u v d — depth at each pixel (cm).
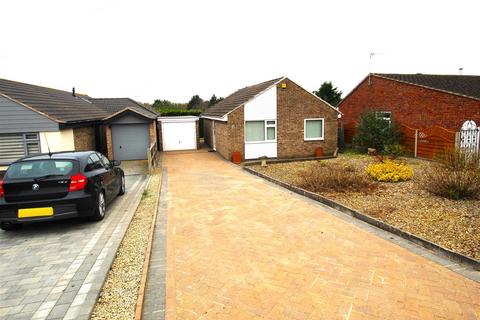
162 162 1777
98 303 420
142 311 402
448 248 544
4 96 1301
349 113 2483
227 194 990
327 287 444
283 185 1093
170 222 736
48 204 670
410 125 1895
